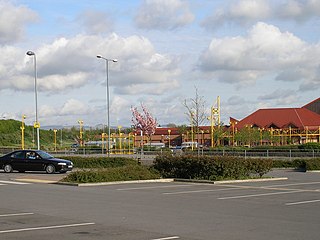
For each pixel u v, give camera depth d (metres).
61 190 20.12
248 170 25.91
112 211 13.85
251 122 91.31
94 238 9.85
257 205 15.21
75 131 111.50
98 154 62.69
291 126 87.81
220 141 83.06
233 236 10.05
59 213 13.45
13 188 20.97
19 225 11.42
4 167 31.14
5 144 81.94
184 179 25.03
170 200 16.59
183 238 9.84
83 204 15.47
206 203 15.73
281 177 27.83
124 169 24.78
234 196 17.84
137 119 86.50
